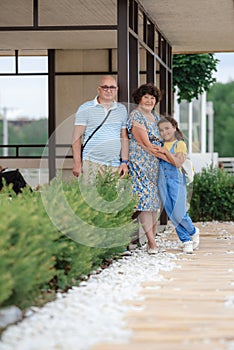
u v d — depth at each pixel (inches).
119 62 309.9
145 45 370.3
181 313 191.6
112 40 452.1
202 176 499.2
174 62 571.2
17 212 190.1
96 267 258.1
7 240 179.9
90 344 161.3
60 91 493.7
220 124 1692.9
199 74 576.4
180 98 587.5
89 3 345.7
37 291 201.2
